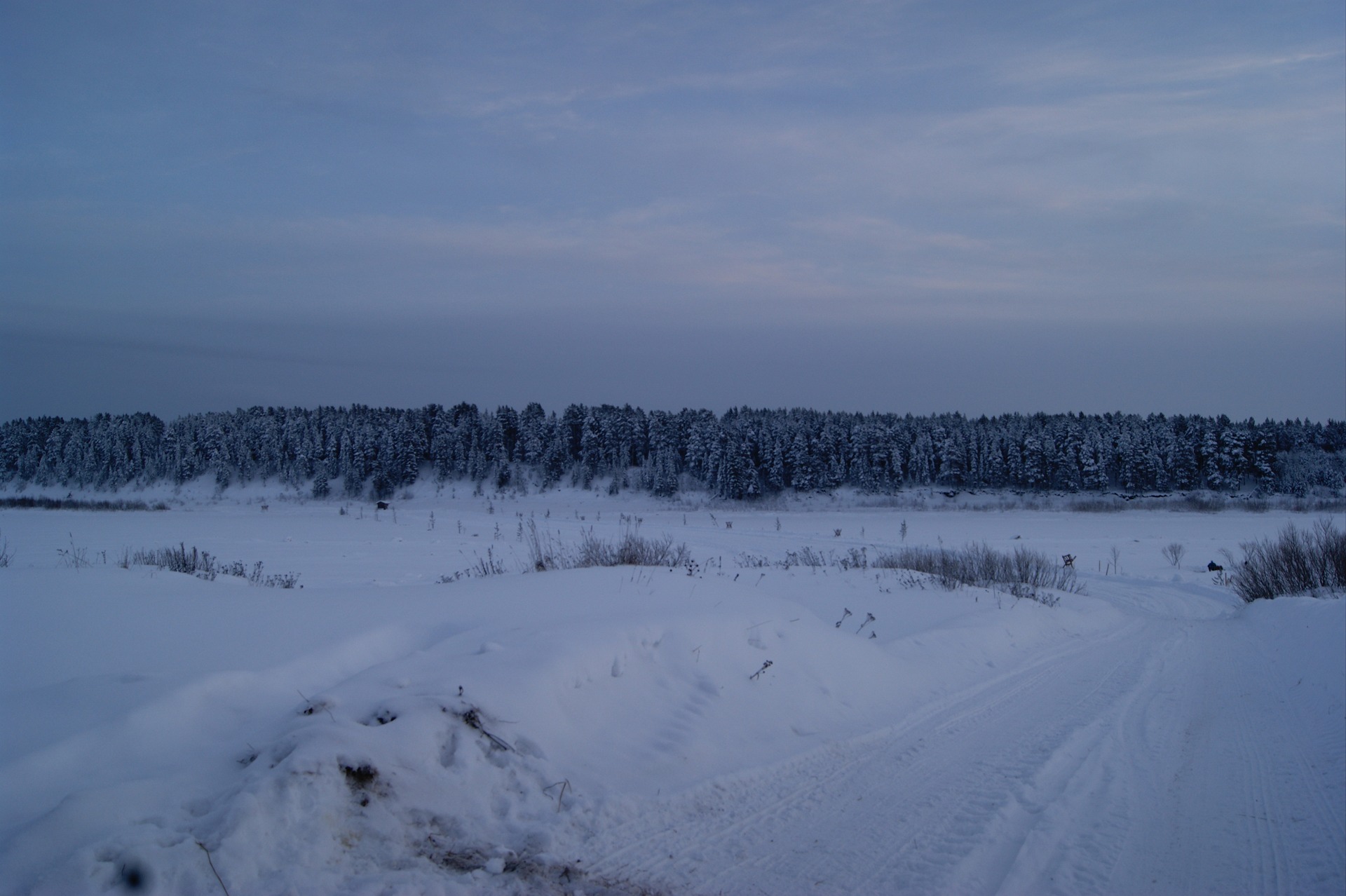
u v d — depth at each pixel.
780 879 4.29
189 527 37.41
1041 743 7.13
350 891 3.57
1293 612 15.09
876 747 6.85
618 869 4.25
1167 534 48.50
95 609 7.95
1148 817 5.44
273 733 4.72
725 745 6.18
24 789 4.08
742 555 26.66
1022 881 4.41
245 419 91.75
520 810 4.59
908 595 15.77
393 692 5.22
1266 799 5.82
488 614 8.31
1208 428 81.62
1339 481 79.56
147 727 4.88
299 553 24.33
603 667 6.45
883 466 83.00
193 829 3.69
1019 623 13.63
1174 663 11.91
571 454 88.38
